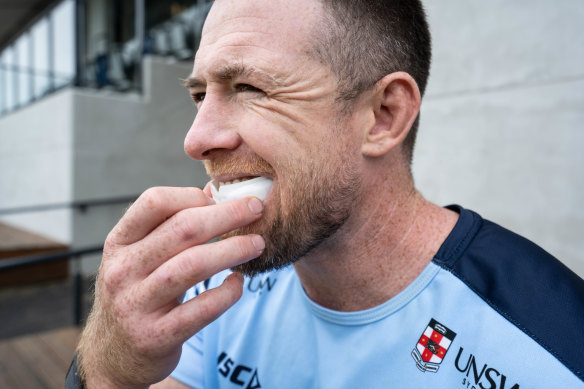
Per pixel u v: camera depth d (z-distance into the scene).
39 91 8.45
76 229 7.06
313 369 0.97
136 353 0.75
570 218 2.18
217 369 1.13
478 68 2.55
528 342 0.78
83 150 7.17
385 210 0.93
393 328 0.90
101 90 8.08
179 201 0.77
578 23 2.13
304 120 0.80
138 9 8.38
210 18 0.86
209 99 0.83
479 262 0.90
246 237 0.76
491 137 2.50
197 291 1.28
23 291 6.12
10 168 9.21
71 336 3.45
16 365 2.96
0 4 10.10
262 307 1.12
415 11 1.04
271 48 0.78
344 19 0.83
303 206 0.82
